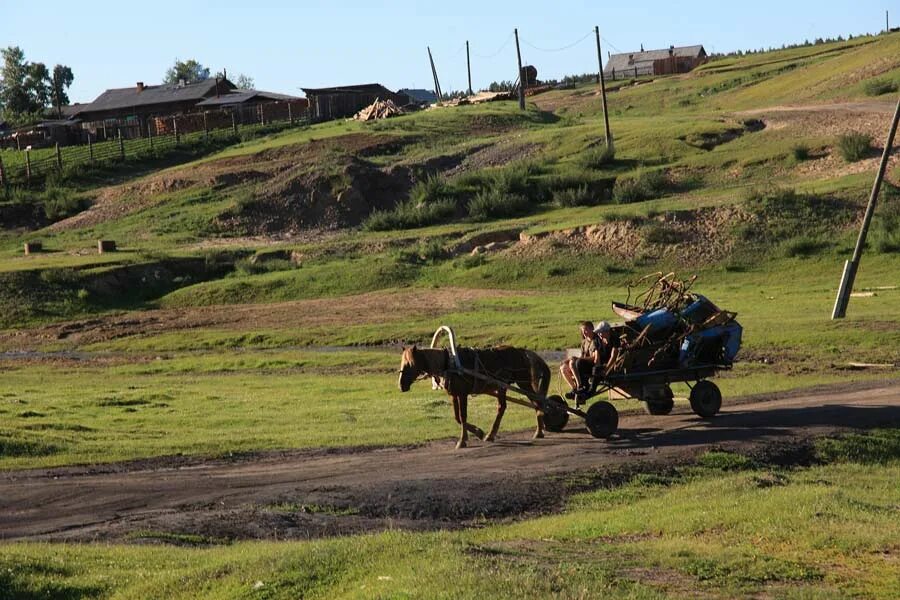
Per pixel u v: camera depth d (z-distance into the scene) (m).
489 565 9.41
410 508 13.90
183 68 192.50
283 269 57.84
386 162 77.75
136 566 10.31
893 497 14.36
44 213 76.31
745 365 29.70
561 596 8.43
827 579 9.70
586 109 109.81
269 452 18.83
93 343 43.78
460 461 17.02
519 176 67.50
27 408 23.97
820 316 37.31
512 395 26.02
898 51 92.25
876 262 48.41
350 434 20.38
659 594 8.77
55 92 148.25
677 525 12.12
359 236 64.56
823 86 89.31
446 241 59.31
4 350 43.41
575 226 56.00
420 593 8.53
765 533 11.44
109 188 80.38
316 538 12.12
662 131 73.94
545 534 12.15
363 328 42.03
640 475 15.58
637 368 19.11
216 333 43.25
